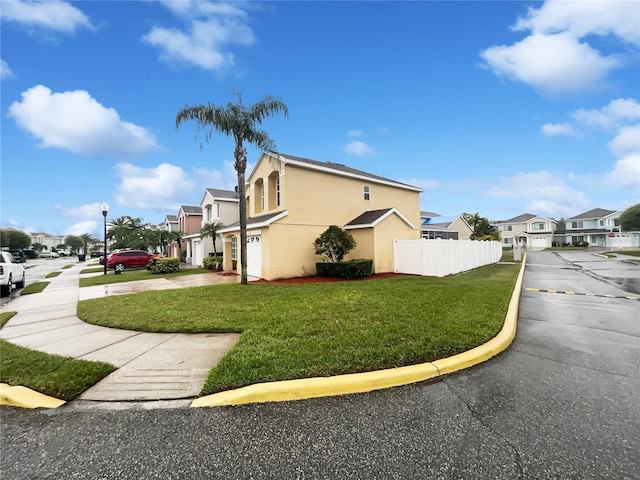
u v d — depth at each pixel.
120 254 24.64
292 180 14.84
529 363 4.20
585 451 2.40
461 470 2.21
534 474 2.17
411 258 15.33
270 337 4.93
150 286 12.46
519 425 2.76
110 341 5.19
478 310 6.62
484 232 43.00
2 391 3.40
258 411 3.04
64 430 2.79
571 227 55.25
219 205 24.70
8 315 7.46
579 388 3.46
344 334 5.00
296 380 3.47
